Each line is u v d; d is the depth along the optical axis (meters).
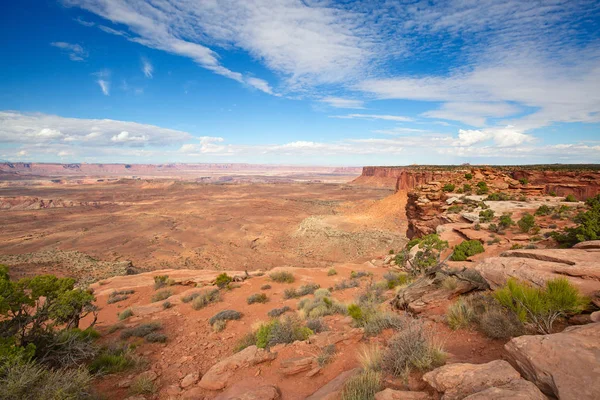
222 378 7.02
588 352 3.45
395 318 8.07
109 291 21.92
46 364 7.66
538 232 22.92
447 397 3.43
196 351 10.12
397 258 20.27
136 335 11.91
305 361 6.70
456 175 52.03
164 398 6.87
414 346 5.13
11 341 7.03
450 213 34.16
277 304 15.98
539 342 3.80
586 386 3.02
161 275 26.27
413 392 3.96
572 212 28.09
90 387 6.89
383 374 4.96
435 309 8.34
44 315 8.57
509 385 3.27
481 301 7.34
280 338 8.53
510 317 5.85
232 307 16.02
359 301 12.11
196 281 23.16
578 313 5.39
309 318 11.08
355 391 4.44
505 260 8.72
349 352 7.06
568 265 7.27
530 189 43.75
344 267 28.16
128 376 8.02
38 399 5.35
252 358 7.51
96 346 9.29
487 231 25.59
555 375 3.25
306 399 5.26
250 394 5.64
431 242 17.02
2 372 5.75
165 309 16.45
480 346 5.50
